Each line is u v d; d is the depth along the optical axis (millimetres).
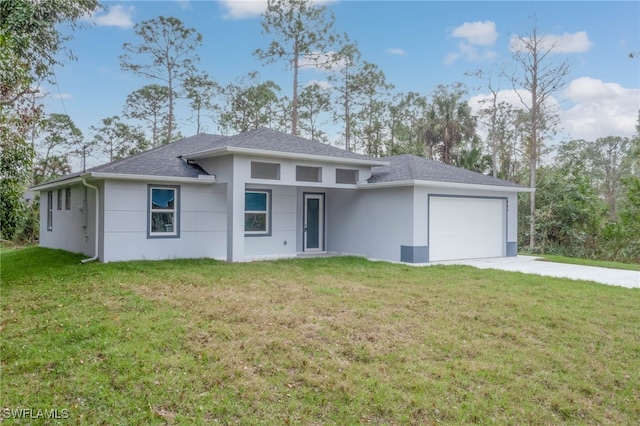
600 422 4230
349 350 5375
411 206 13297
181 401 4094
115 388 4301
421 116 38406
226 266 11203
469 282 9703
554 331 6359
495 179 16297
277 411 4020
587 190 21062
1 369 4727
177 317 6352
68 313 6578
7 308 7152
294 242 14922
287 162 12977
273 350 5262
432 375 4797
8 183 9422
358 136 38281
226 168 12414
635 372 5180
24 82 9406
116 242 11609
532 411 4254
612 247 20250
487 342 5836
